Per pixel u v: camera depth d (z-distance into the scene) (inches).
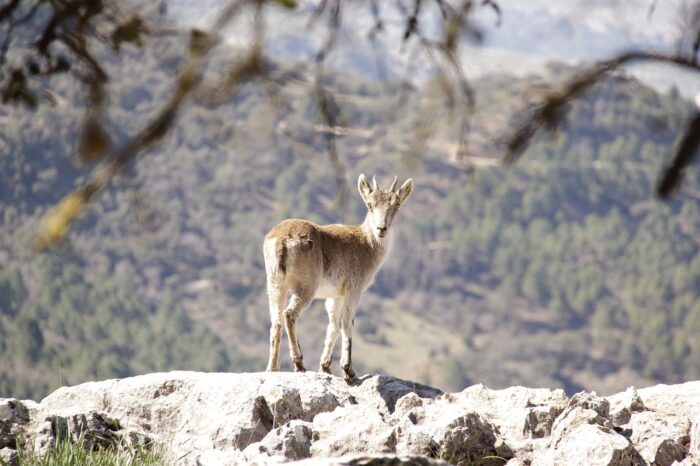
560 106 399.5
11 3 462.3
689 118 385.1
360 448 1034.7
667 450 1075.3
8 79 494.6
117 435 1125.1
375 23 426.0
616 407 1238.3
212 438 1120.8
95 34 449.1
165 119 371.2
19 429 1095.0
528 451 1095.6
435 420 1149.7
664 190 382.9
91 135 373.4
